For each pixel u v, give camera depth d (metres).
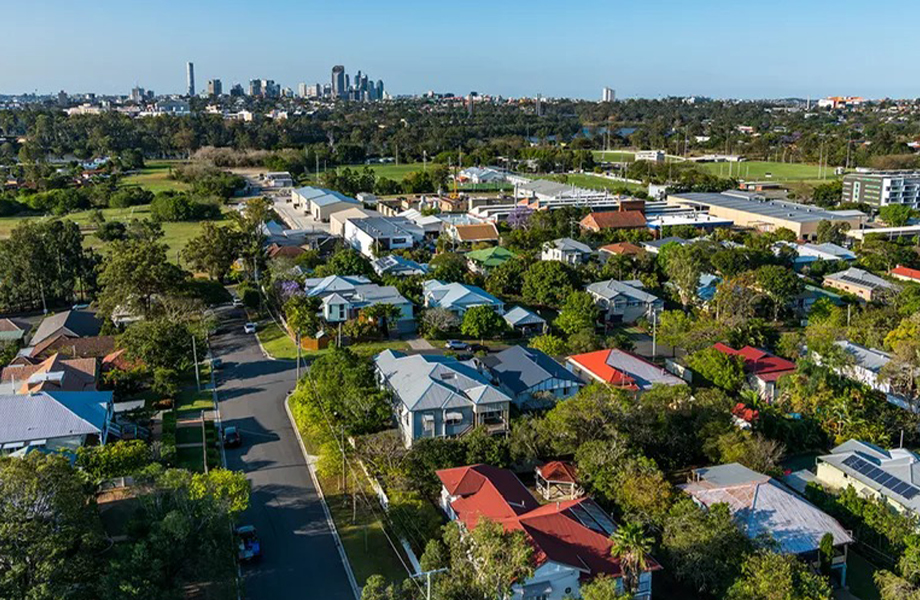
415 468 53.38
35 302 103.50
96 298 101.00
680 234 141.12
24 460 40.72
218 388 73.44
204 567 40.16
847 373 75.38
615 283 99.44
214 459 58.41
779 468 56.38
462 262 116.06
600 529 45.47
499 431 59.38
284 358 81.38
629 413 57.47
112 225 143.88
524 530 42.25
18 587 35.94
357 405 60.81
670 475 56.31
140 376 71.56
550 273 99.56
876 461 54.34
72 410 57.44
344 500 53.09
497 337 88.19
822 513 47.62
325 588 43.84
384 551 47.31
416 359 66.75
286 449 60.91
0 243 104.44
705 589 43.00
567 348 79.50
